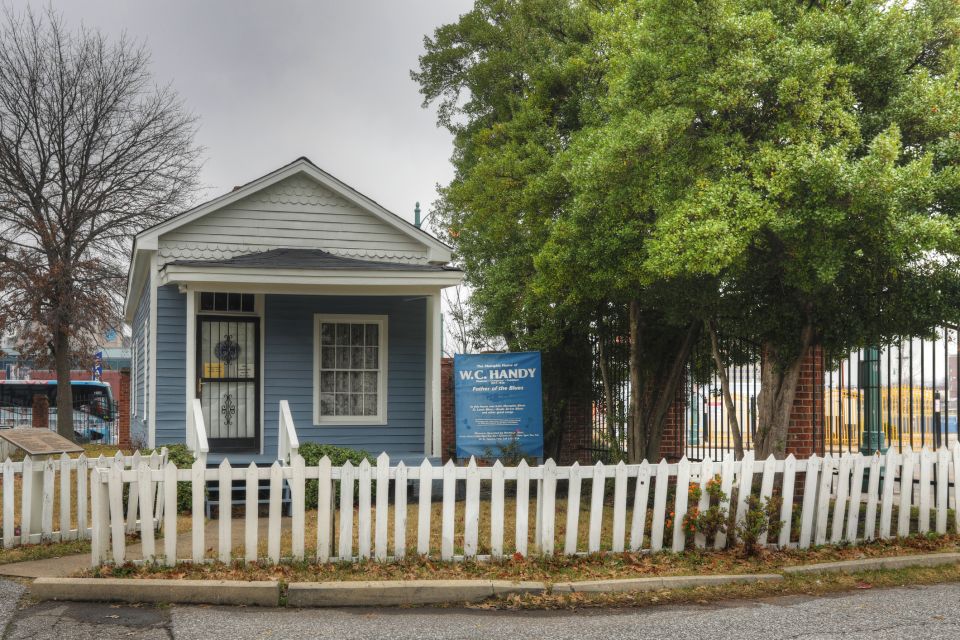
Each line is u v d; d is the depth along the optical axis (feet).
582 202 36.50
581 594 25.07
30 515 31.58
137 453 33.40
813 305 35.73
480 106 64.08
